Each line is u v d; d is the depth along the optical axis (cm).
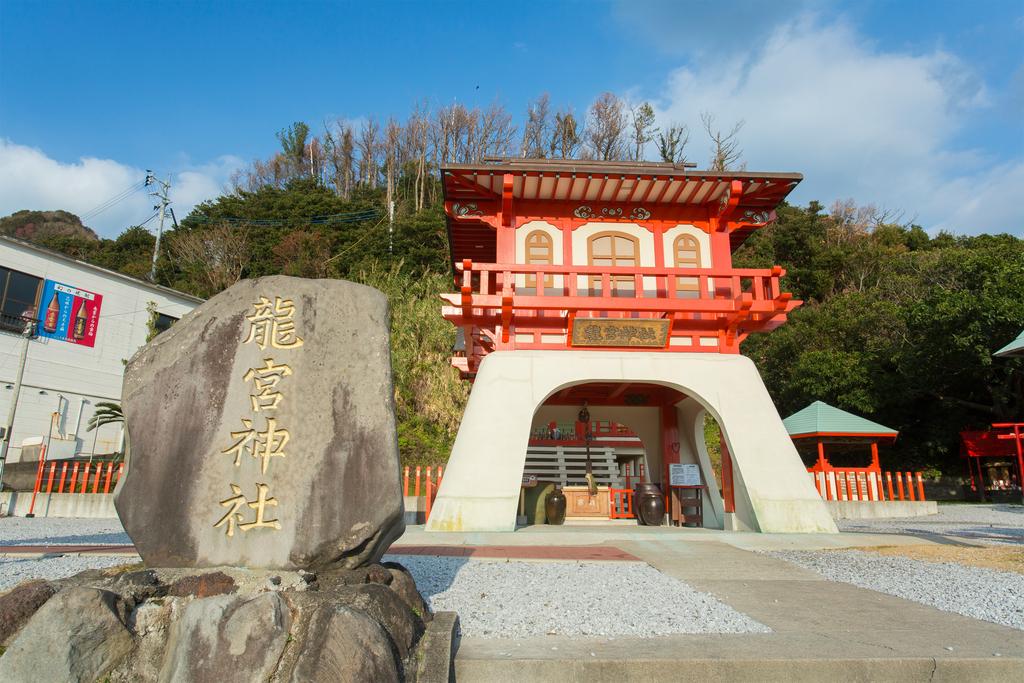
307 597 399
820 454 2145
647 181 1388
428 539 1091
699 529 1351
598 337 1317
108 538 1188
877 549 1009
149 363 511
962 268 2683
